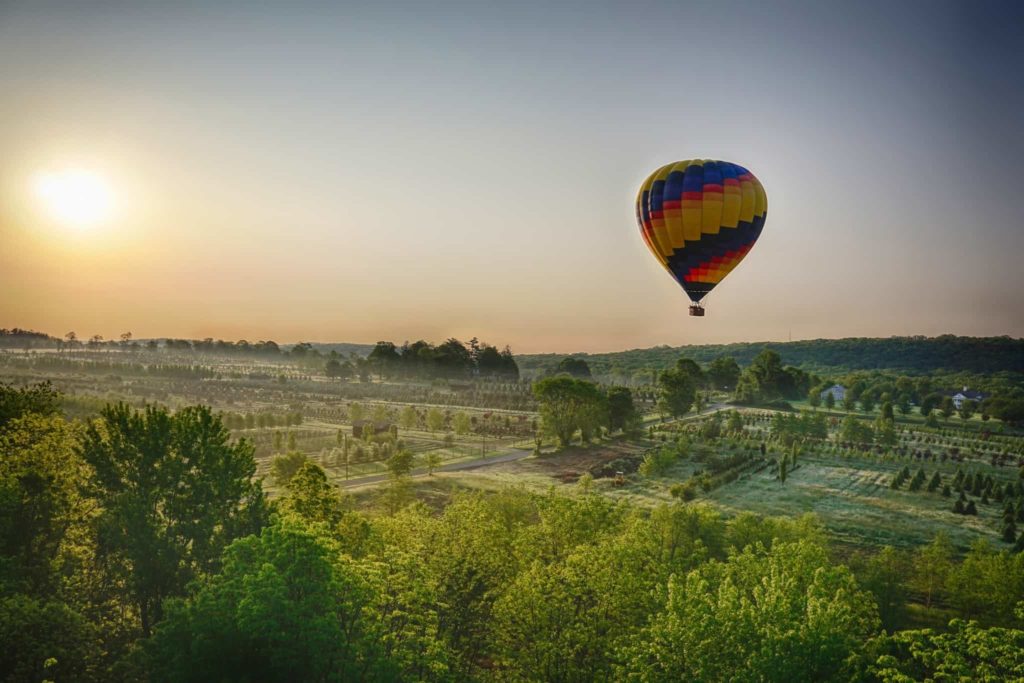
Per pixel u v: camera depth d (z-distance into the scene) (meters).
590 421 134.62
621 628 38.59
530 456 124.88
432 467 102.94
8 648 28.98
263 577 29.33
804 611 36.34
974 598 54.62
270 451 120.12
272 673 29.45
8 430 47.41
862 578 57.16
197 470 42.78
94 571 42.22
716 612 33.91
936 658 30.47
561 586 38.91
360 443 130.88
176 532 40.03
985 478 111.44
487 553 43.25
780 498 97.06
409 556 36.81
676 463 120.38
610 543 44.94
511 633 39.16
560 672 37.44
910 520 86.88
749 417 188.88
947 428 182.75
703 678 31.30
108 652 36.97
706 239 60.75
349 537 44.31
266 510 42.38
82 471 44.81
